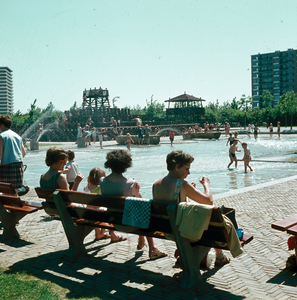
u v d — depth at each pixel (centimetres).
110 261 426
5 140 558
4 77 15375
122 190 402
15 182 565
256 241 488
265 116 9500
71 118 5162
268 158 1912
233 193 870
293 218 397
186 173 370
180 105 7444
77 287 351
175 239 344
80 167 1644
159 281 364
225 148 2808
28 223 606
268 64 15800
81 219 450
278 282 354
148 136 3497
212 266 402
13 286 347
